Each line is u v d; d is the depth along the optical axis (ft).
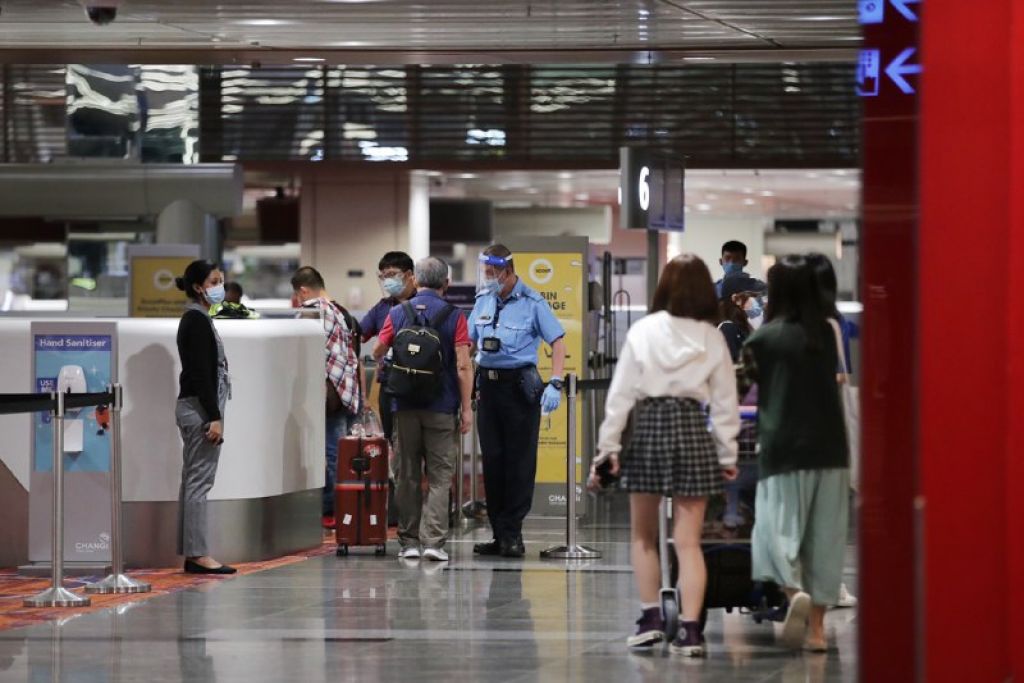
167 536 67.10
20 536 68.28
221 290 64.80
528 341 67.26
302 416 72.18
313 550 72.64
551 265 77.25
